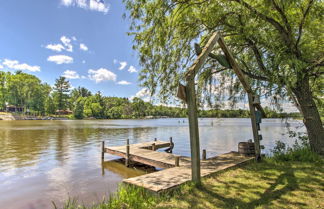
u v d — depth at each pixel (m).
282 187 3.58
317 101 7.09
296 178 4.03
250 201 3.04
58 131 24.44
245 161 5.53
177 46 6.44
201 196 3.28
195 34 6.34
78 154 11.30
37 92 63.62
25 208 4.79
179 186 3.72
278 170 4.66
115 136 20.25
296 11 5.64
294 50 5.27
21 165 8.77
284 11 5.14
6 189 5.99
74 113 68.88
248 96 5.75
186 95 3.54
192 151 3.73
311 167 4.76
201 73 7.12
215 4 5.50
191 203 3.04
